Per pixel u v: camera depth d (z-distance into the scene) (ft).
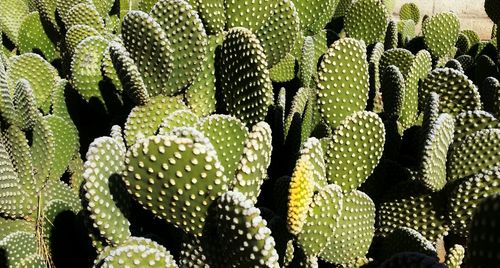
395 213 3.05
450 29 4.56
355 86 3.16
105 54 3.57
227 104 3.32
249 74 3.14
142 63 3.22
